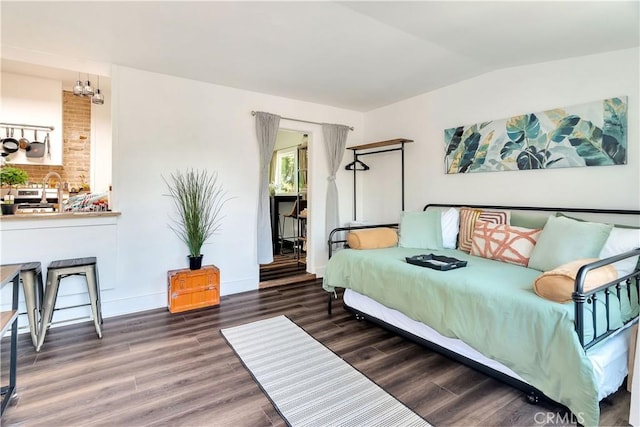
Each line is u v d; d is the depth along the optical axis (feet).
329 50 8.64
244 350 7.66
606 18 6.42
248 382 6.33
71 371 6.72
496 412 5.40
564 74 8.58
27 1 6.43
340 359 7.24
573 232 6.99
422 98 12.46
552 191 8.84
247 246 12.37
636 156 7.41
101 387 6.15
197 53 8.91
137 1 6.44
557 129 8.64
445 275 6.95
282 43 8.27
